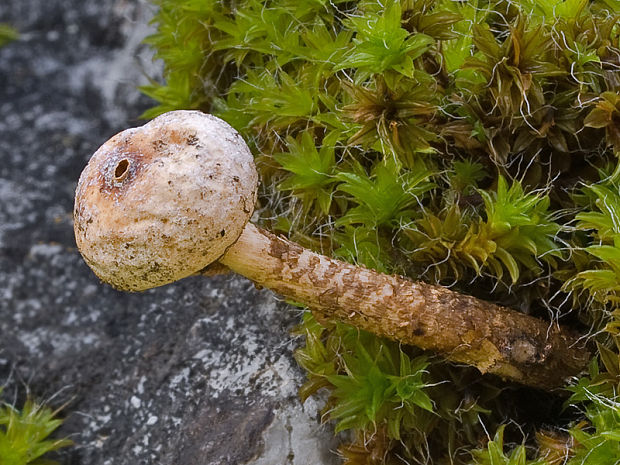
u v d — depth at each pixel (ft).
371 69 0.31
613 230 0.30
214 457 0.33
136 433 0.35
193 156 0.28
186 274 0.29
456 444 0.32
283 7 0.34
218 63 0.36
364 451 0.32
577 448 0.30
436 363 0.32
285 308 0.35
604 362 0.30
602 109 0.31
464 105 0.32
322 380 0.32
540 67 0.31
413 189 0.32
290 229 0.34
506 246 0.31
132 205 0.28
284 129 0.34
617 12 0.32
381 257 0.32
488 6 0.33
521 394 0.33
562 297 0.32
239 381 0.34
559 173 0.32
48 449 0.35
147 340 0.36
